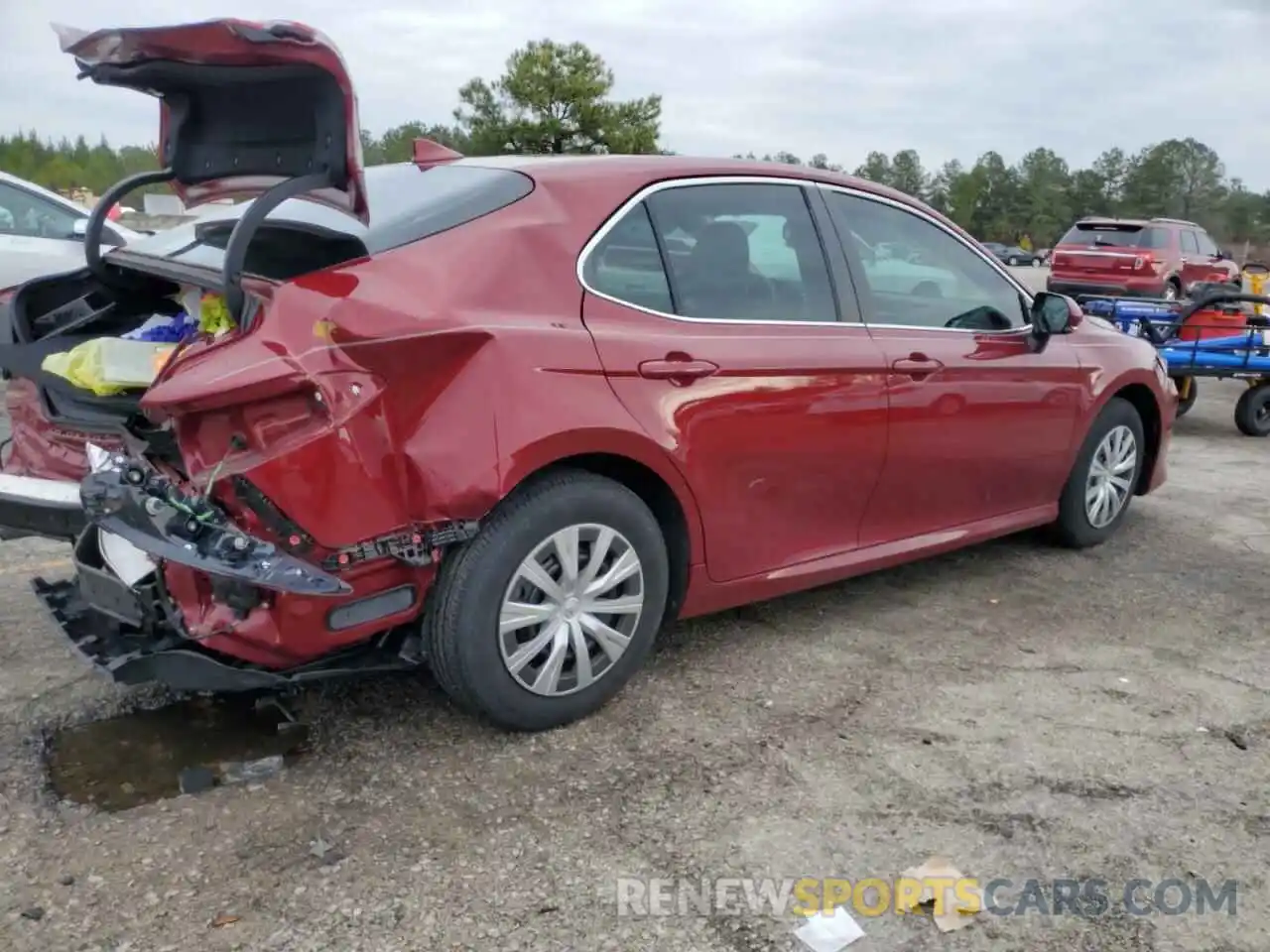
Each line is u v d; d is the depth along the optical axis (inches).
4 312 140.9
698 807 120.1
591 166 142.9
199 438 110.8
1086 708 147.6
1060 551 217.5
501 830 114.8
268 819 115.3
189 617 112.7
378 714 138.5
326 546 112.2
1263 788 128.5
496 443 119.3
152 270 131.9
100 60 121.0
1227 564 213.8
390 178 148.3
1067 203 3494.1
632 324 136.6
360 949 96.6
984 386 179.2
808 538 159.8
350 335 111.0
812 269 159.6
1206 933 102.9
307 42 108.3
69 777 121.6
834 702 146.3
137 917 99.5
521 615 127.4
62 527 129.4
